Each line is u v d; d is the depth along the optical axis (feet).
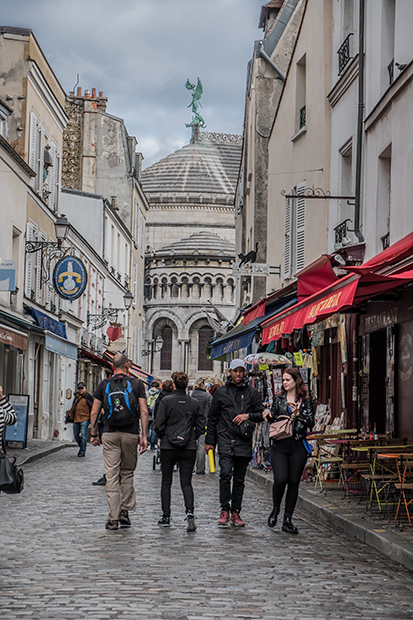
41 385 94.27
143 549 26.22
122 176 170.60
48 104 96.27
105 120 169.78
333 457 42.50
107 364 134.92
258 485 50.06
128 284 173.58
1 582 20.95
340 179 56.44
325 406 55.88
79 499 39.86
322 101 60.64
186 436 31.83
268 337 46.01
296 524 33.12
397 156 42.86
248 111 110.22
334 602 19.61
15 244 80.23
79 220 140.56
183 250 253.24
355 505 36.24
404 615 18.52
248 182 109.91
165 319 253.65
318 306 32.99
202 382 59.72
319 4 61.77
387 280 29.76
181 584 21.04
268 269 75.00
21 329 78.79
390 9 46.93
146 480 52.13
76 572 22.29
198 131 301.02
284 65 96.63
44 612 17.90
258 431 57.98
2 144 71.51
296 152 69.46
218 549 26.58
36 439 89.97
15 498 39.55
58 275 87.04
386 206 47.47
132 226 173.47
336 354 55.88
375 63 48.16
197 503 40.16
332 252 55.36
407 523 30.35
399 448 34.47
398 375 41.68
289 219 70.54
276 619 17.81
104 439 31.37
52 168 99.71
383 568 24.07
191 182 280.10
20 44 85.76
